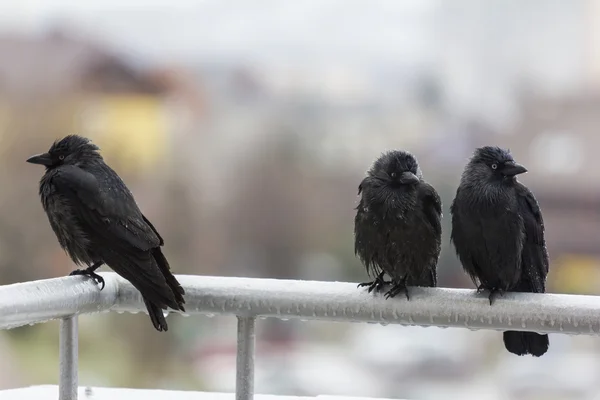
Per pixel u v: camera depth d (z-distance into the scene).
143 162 19.11
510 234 5.58
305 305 4.22
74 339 4.31
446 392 14.35
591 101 19.02
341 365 15.18
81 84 19.06
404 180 5.60
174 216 19.00
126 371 13.02
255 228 19.70
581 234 15.34
